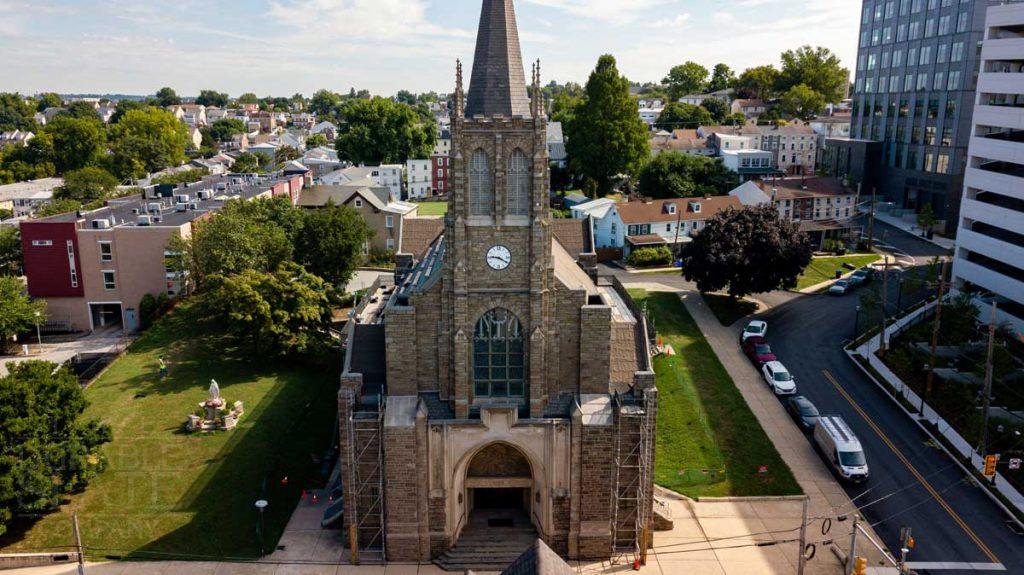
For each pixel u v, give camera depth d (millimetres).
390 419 41906
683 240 115625
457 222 40594
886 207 137625
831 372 70750
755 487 51344
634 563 42812
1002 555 43969
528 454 42750
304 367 72875
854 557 42031
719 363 72938
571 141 152125
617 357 46031
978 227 84250
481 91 41000
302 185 143125
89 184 151625
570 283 43344
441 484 42875
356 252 94625
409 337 42156
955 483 51656
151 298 87438
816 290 95625
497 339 42750
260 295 71250
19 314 80938
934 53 127625
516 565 30797
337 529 46562
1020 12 79438
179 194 116750
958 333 68938
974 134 84312
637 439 42750
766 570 42500
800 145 175250
